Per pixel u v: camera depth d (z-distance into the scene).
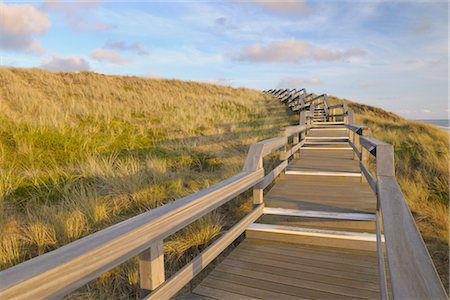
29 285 0.99
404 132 13.41
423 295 1.04
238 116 14.00
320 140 10.44
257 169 3.58
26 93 10.05
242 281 2.64
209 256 2.46
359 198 4.63
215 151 8.44
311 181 5.88
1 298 0.91
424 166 8.48
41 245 3.62
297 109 18.53
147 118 10.72
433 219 5.04
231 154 8.50
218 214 4.84
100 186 5.43
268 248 3.33
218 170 7.23
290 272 2.79
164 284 1.82
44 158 6.39
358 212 3.99
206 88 22.12
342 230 3.69
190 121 10.95
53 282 1.08
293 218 3.87
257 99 22.36
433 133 13.12
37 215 4.30
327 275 2.72
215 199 2.40
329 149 9.31
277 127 13.20
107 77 17.55
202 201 2.18
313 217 3.81
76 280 1.16
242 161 7.62
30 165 5.99
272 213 3.92
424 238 4.45
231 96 20.86
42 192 5.06
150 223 1.62
